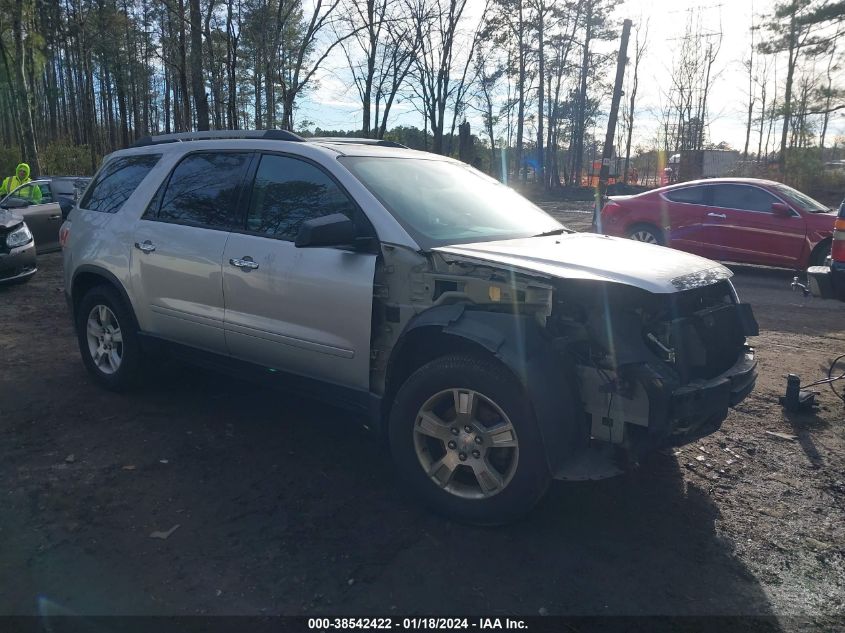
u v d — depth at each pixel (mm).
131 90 31844
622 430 3242
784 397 5238
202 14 16516
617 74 22578
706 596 2969
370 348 3752
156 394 5367
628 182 39469
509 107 37531
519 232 4293
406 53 22953
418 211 3990
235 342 4418
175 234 4711
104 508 3607
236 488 3859
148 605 2838
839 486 3986
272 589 2957
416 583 3014
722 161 35562
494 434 3324
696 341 3414
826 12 26547
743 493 3904
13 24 23984
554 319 3316
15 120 28203
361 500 3748
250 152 4531
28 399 5211
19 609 2795
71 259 5520
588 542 3369
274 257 4102
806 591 3023
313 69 16453
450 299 3523
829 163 30094
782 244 10852
